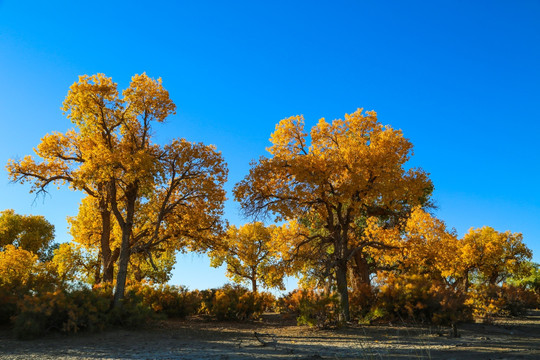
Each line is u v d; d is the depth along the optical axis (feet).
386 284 68.69
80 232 86.22
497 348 36.65
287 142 70.38
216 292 78.54
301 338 49.62
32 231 129.39
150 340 46.34
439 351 34.71
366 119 68.18
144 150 60.23
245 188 66.28
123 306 57.41
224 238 72.38
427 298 63.57
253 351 37.78
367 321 63.82
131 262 80.69
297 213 68.95
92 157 57.52
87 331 50.31
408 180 63.21
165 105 63.05
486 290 81.00
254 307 76.74
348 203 63.16
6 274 62.64
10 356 34.47
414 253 74.08
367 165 63.16
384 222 86.84
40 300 48.03
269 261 125.29
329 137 69.26
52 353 36.32
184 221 67.92
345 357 32.91
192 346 41.60
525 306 80.59
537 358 26.68
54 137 66.23
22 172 63.41
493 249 115.55
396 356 31.78
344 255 67.51
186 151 62.44
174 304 77.05
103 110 61.57
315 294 67.05
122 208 77.71
